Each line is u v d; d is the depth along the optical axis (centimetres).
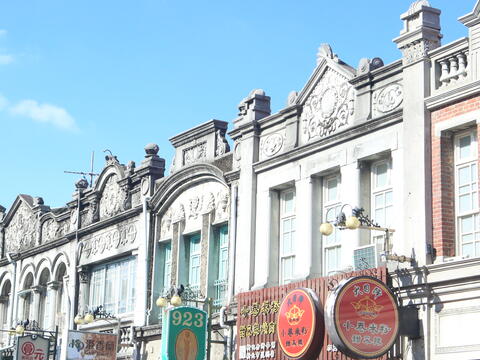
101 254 3316
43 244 3722
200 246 2800
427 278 1933
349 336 1886
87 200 3484
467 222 1939
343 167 2248
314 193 2352
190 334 2470
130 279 3144
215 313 2628
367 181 2209
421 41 2050
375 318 1911
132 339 2941
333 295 1902
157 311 2948
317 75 2380
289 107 2439
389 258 1953
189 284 2839
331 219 2309
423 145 2006
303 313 2091
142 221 3059
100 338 2844
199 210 2805
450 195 1973
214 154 2794
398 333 1922
